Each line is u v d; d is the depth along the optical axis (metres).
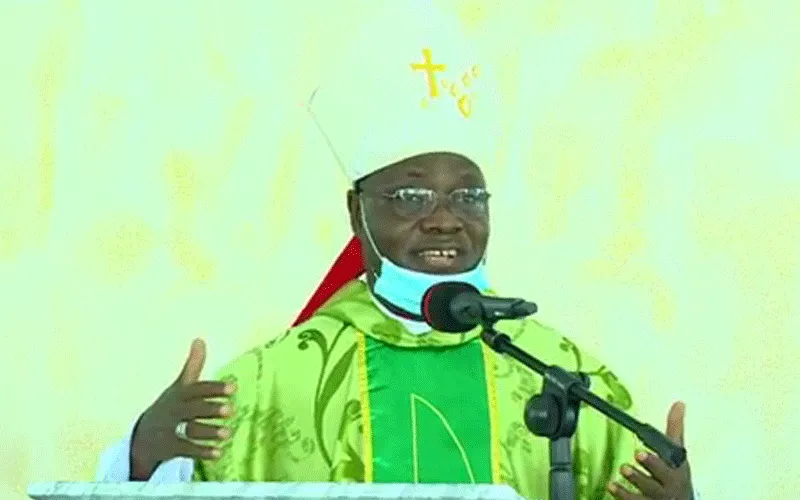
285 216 6.65
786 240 6.57
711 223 6.59
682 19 6.65
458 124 4.48
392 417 4.38
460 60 4.61
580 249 6.59
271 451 4.37
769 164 6.61
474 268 4.44
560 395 3.72
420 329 4.48
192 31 6.71
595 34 6.66
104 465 4.09
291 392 4.40
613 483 3.95
